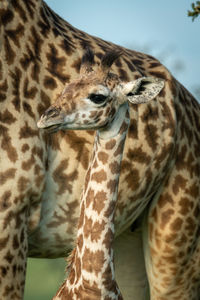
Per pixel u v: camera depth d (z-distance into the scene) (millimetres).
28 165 12406
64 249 13641
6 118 12359
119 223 14188
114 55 11297
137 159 13812
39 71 12938
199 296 15539
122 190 13773
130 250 16281
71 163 13039
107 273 11492
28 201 12539
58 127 10891
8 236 12273
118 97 11352
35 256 13758
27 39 13008
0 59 12539
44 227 13172
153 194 14711
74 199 13172
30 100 12656
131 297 16469
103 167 11500
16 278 12430
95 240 11477
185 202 14703
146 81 11555
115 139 11477
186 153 14797
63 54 13344
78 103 10984
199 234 15078
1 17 12781
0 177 12242
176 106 14703
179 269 14969
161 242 14750
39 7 13508
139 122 13852
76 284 11633
